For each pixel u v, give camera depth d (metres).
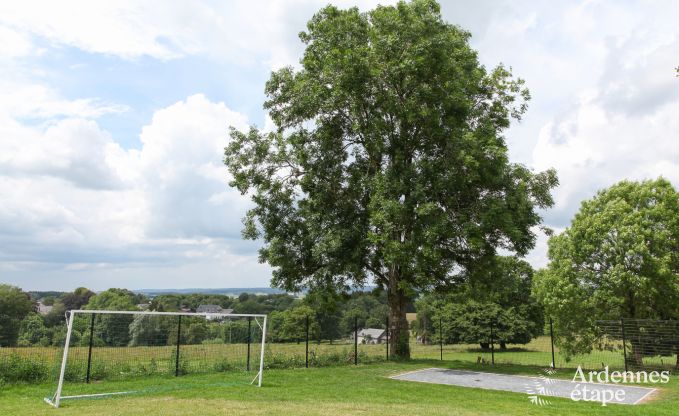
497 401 12.70
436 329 58.78
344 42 21.64
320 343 26.75
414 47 19.31
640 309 24.23
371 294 25.92
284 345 22.41
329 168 23.44
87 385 14.34
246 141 23.36
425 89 19.47
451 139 19.80
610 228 24.41
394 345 23.08
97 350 15.68
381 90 20.81
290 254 22.64
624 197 25.56
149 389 13.65
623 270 23.50
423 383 15.88
